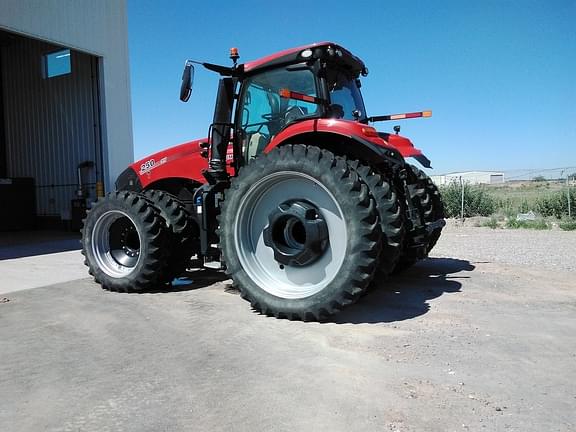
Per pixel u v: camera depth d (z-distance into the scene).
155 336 3.86
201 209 5.20
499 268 6.34
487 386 2.84
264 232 4.46
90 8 12.48
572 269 6.25
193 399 2.75
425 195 5.48
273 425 2.45
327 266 4.21
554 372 3.03
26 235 12.51
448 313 4.29
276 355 3.37
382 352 3.38
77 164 13.57
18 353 3.55
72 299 5.16
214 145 5.21
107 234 5.72
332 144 4.57
